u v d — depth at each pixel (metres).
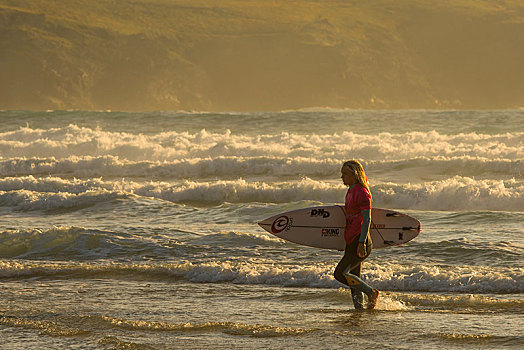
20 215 59.03
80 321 23.19
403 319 23.02
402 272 30.83
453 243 37.47
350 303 26.30
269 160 87.75
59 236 41.69
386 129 138.50
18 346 20.17
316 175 84.44
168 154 106.69
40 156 111.50
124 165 91.19
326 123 149.50
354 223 24.41
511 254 34.75
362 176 24.61
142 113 170.12
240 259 35.97
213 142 116.19
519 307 24.77
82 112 170.38
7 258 38.06
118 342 20.08
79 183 73.75
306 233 26.00
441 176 78.19
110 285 30.84
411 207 61.50
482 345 19.27
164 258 37.03
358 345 19.48
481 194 60.97
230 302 26.83
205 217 53.62
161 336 21.12
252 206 56.28
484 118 150.62
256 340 20.38
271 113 171.75
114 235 42.09
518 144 101.62
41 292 29.23
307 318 23.53
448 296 26.67
